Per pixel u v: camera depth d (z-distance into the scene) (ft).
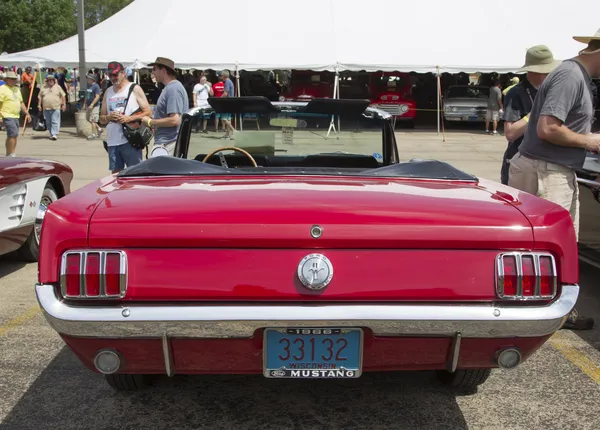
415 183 9.68
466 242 7.57
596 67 12.55
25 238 17.84
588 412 10.25
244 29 65.67
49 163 19.04
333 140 12.76
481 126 76.38
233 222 7.48
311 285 7.44
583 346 13.12
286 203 7.89
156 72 22.20
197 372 7.98
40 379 11.33
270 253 7.51
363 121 12.55
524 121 15.61
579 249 16.39
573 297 7.77
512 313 7.55
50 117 55.21
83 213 7.73
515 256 7.64
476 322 7.48
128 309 7.43
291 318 7.39
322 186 9.05
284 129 12.65
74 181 33.91
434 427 9.71
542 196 13.16
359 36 65.26
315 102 12.12
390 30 66.18
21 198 17.04
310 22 66.59
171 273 7.50
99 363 7.75
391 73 71.61
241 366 7.89
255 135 12.75
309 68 61.21
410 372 11.66
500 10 69.77
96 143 53.88
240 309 7.43
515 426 9.77
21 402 10.45
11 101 42.14
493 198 8.68
